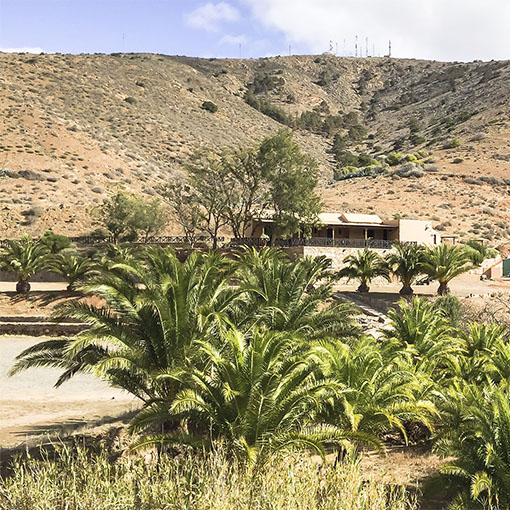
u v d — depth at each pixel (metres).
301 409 13.73
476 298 43.47
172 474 8.38
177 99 162.12
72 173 97.00
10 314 49.41
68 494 7.48
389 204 94.75
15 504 7.32
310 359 15.60
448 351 24.66
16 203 83.25
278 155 59.75
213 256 19.67
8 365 36.69
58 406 27.39
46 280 60.62
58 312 17.33
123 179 101.12
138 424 13.72
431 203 95.56
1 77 131.50
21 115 113.31
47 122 113.38
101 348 17.98
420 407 16.91
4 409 26.50
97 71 156.50
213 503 7.21
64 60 157.00
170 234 79.94
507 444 13.34
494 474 13.45
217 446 12.01
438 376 23.11
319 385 13.45
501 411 13.66
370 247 59.62
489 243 77.44
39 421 24.05
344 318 24.23
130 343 16.84
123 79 159.00
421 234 65.50
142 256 48.72
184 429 16.62
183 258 60.31
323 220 63.69
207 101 167.88
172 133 134.88
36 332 46.09
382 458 18.52
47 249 55.50
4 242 68.69
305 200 59.59
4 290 54.72
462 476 13.74
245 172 62.84
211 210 62.62
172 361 16.80
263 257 38.97
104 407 27.23
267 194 60.78
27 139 105.00
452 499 13.94
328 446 17.72
